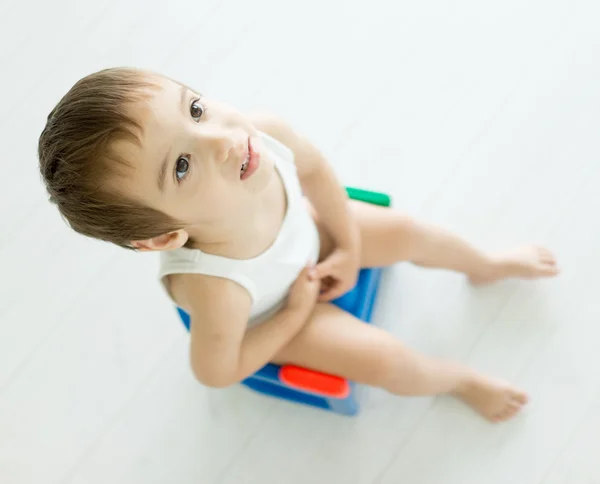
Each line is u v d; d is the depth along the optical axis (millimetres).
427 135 1187
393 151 1185
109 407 1095
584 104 1162
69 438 1083
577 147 1140
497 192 1138
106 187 646
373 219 958
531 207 1120
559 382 1022
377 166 1180
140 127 625
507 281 1087
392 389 944
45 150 656
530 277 1064
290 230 854
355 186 1172
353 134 1204
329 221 928
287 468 1032
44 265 1183
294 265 859
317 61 1259
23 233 1206
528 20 1227
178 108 655
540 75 1191
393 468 1012
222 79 1269
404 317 1091
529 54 1207
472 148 1168
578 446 987
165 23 1315
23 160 1260
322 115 1224
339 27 1273
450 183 1154
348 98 1228
